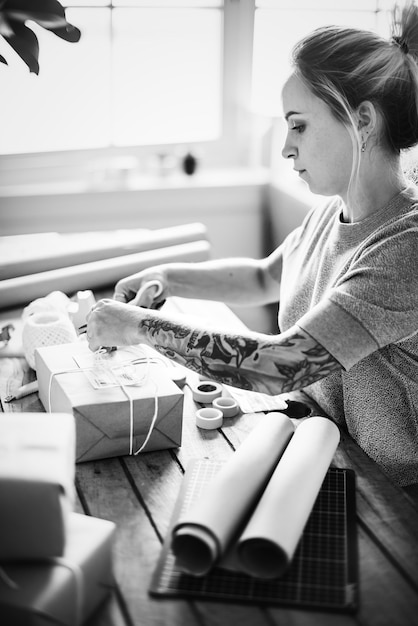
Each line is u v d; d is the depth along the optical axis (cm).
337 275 143
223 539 100
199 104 316
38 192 291
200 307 206
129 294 175
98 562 99
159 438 136
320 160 138
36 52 142
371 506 121
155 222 308
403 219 133
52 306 176
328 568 105
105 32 292
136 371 143
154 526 116
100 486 126
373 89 130
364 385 145
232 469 113
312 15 282
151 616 97
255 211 318
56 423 108
